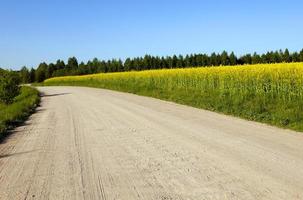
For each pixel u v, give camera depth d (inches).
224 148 313.9
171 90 1146.0
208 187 214.4
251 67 925.8
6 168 291.1
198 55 4020.7
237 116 527.8
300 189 201.2
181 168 260.2
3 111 762.2
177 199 197.8
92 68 4773.6
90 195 214.2
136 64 4394.7
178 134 396.5
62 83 3321.9
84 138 406.3
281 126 425.7
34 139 418.9
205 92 957.8
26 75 5305.1
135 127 463.8
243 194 198.2
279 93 721.0
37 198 213.8
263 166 251.0
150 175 248.2
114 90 1524.4
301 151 289.4
